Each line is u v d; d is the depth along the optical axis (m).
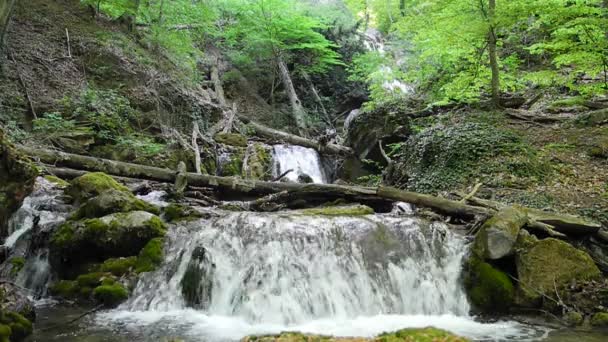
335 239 6.54
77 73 13.41
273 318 5.50
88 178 7.89
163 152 12.48
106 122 12.04
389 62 18.22
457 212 7.84
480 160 10.01
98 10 16.25
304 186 9.14
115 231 6.47
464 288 6.20
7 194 5.55
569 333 4.98
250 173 13.27
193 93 16.31
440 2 13.00
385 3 23.62
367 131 14.49
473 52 13.49
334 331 5.11
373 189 8.82
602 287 5.65
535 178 9.21
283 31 19.98
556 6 11.01
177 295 5.99
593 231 6.60
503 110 12.61
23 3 14.42
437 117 13.12
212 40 21.73
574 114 11.91
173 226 7.02
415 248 6.62
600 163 9.41
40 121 10.70
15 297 4.95
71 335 4.72
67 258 6.58
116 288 5.91
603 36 11.20
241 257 6.21
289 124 20.20
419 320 5.61
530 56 16.27
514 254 6.14
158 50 16.12
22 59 12.56
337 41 22.77
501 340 4.78
